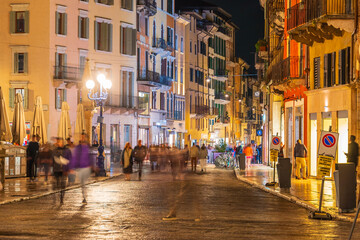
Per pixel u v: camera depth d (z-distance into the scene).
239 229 15.44
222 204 22.06
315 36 36.62
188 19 92.62
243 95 137.00
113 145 68.31
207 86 105.56
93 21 65.75
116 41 68.75
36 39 60.38
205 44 104.75
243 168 50.56
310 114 39.34
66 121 46.44
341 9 31.67
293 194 25.69
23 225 15.97
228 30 119.94
